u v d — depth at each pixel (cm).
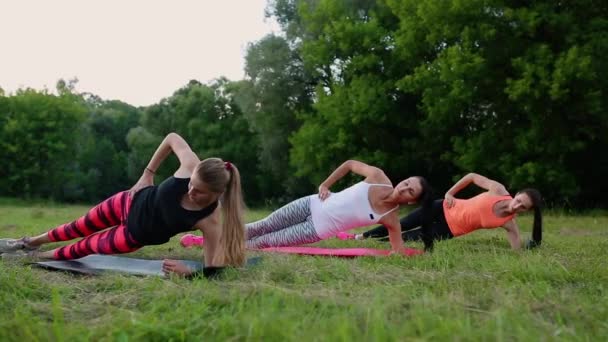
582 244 721
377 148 2523
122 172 4900
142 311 307
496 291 331
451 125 2291
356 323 261
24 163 4119
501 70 1986
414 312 271
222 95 4141
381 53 2488
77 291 362
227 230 443
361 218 629
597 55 1803
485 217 709
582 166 2212
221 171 416
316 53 2588
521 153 1981
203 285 355
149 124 4350
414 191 601
